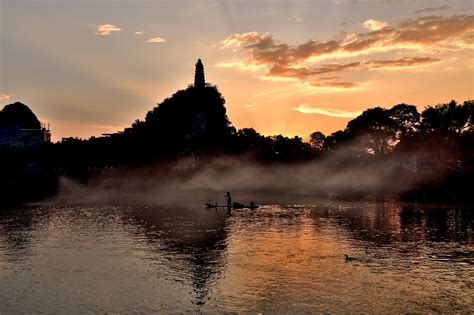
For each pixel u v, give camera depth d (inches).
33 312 1089.4
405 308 1101.7
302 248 1777.8
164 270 1455.5
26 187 5595.5
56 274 1419.8
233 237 2046.0
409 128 6678.2
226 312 1083.9
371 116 6781.5
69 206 3700.8
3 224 2566.4
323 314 1066.1
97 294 1219.2
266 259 1592.0
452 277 1354.6
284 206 3553.2
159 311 1094.4
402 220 2603.3
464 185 4399.6
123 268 1483.8
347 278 1348.4
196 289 1258.0
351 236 2048.5
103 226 2442.2
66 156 6909.5
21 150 7012.8
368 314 1064.2
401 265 1496.1
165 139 6501.0
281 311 1087.6
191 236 2084.2
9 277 1389.0
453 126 5703.7
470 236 2031.3
